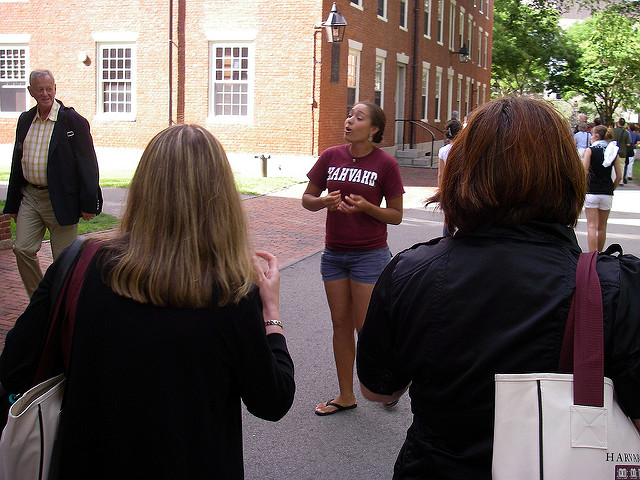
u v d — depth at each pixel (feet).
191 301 5.59
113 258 5.89
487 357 4.99
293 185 55.42
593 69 155.33
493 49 148.46
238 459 6.01
